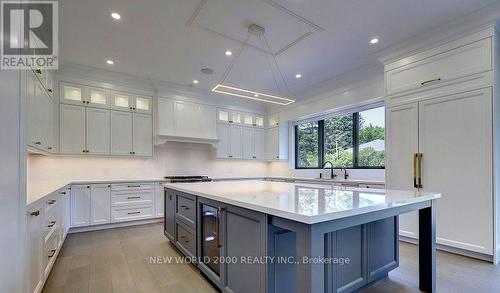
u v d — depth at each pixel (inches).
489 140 99.3
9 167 50.9
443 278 87.5
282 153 238.8
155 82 182.9
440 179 112.9
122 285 84.7
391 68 133.0
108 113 170.2
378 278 81.8
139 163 191.8
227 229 75.4
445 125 111.8
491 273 91.0
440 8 97.4
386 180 132.6
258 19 104.3
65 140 154.3
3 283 48.4
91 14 98.6
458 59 108.3
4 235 48.8
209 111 213.6
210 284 85.7
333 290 67.7
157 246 125.0
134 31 112.5
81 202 152.1
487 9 96.6
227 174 236.7
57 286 83.6
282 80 181.0
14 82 53.4
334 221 51.9
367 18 104.1
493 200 98.2
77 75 159.3
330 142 208.4
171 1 92.1
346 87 177.0
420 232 81.0
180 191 110.5
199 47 128.9
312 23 107.7
